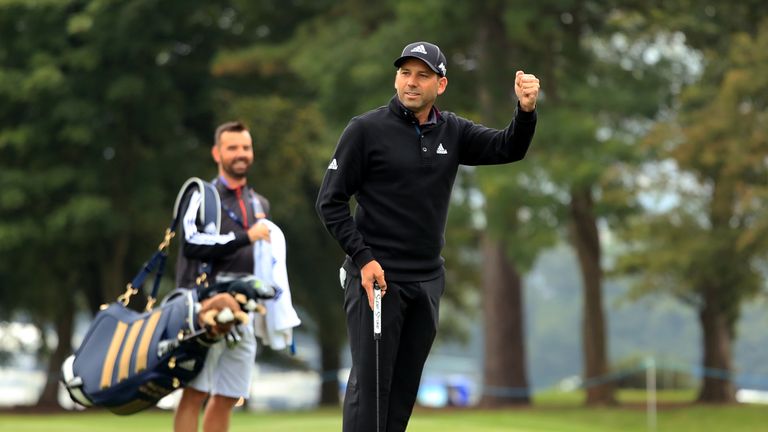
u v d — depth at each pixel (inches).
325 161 3946.9
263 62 4045.3
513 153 811.4
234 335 891.4
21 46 3880.4
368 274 792.9
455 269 5251.0
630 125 3850.9
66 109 3779.5
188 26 4197.8
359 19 4074.8
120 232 3991.1
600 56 3944.4
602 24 3801.7
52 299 4372.5
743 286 3772.1
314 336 5354.3
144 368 895.7
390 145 800.3
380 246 808.3
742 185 3316.9
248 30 4409.5
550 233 3366.1
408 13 3432.6
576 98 3489.2
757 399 4259.4
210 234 1021.2
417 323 821.2
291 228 4539.9
